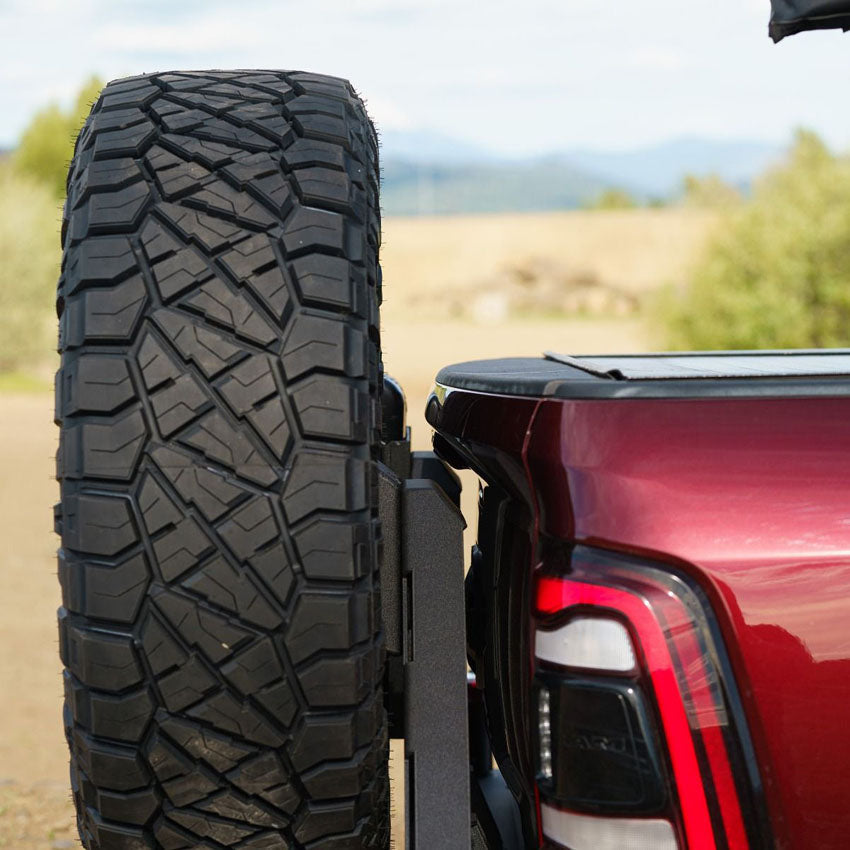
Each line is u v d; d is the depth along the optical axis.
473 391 2.10
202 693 1.84
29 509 13.17
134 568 1.84
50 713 6.61
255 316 1.88
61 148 62.50
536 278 67.06
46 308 29.81
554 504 1.79
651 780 1.71
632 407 1.78
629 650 1.72
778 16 2.60
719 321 21.14
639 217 75.81
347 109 2.16
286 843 1.89
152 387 1.86
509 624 2.19
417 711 2.07
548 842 1.79
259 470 1.85
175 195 1.95
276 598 1.84
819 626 1.71
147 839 1.90
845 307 19.89
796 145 21.50
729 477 1.74
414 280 69.44
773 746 1.71
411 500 2.07
